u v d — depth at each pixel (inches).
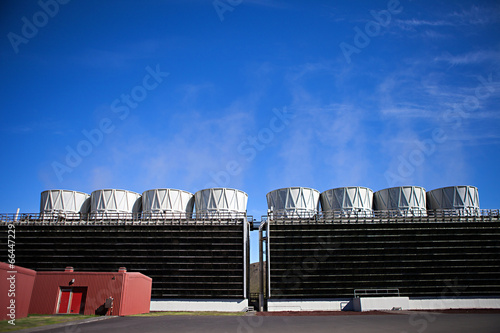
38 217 2106.3
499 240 1902.1
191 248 1902.1
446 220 2007.9
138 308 1497.3
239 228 1921.8
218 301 1855.3
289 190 2352.4
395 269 1871.3
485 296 1863.9
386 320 1182.9
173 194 2389.3
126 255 1900.8
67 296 1332.4
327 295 1849.2
